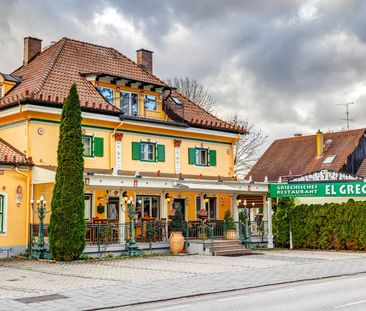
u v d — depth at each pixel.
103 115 31.86
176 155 35.88
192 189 31.89
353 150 52.28
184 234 31.27
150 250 29.88
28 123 29.42
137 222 30.02
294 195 33.66
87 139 31.80
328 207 33.19
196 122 36.53
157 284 18.05
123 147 33.12
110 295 15.86
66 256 25.72
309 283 18.30
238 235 33.00
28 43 36.41
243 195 37.09
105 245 27.86
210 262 25.58
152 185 30.02
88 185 27.28
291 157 56.19
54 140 30.31
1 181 28.00
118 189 29.64
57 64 33.59
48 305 14.34
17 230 28.34
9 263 25.66
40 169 28.50
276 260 26.48
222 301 14.64
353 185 31.47
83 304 14.45
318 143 53.78
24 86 32.50
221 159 38.72
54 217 26.11
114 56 38.03
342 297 14.77
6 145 29.91
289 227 34.78
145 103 35.47
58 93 31.02
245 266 23.62
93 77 33.25
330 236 33.06
